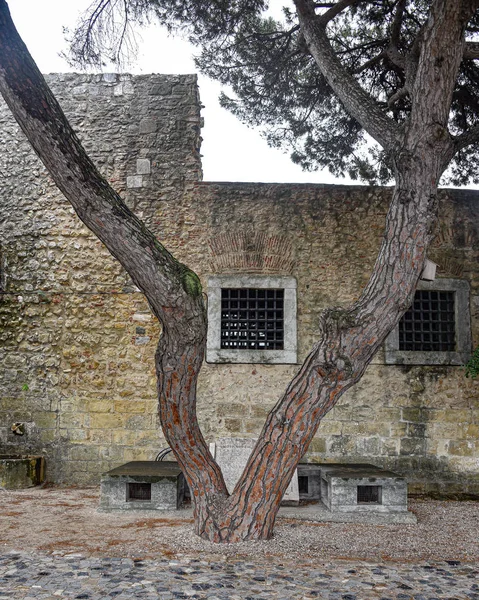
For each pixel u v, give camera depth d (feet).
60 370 27.53
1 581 12.52
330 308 16.84
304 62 28.14
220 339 27.63
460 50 17.66
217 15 25.77
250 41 27.22
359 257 28.45
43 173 28.86
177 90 29.43
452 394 27.61
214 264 28.19
